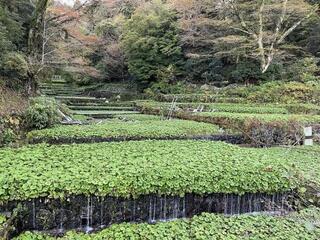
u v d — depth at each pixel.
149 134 7.16
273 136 7.77
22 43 11.50
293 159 5.32
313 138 7.35
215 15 17.97
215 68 19.34
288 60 17.77
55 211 3.63
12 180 3.53
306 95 14.66
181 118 11.95
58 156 4.57
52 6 13.66
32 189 3.46
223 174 4.16
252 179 4.16
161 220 3.99
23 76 10.34
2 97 8.74
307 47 17.34
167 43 21.03
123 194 3.73
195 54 18.62
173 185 3.88
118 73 23.64
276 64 17.53
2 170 3.80
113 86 22.77
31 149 4.97
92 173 3.89
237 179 4.12
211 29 18.31
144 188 3.78
